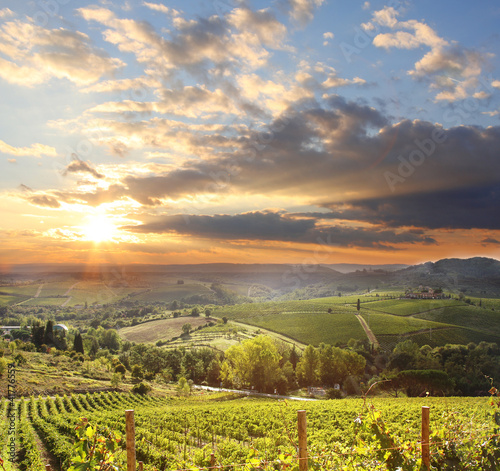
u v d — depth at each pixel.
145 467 15.29
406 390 57.00
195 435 28.03
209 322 139.00
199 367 82.69
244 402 51.88
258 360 65.75
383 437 5.32
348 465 5.40
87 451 4.57
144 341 122.56
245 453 18.59
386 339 91.12
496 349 70.00
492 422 5.96
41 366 64.38
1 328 113.38
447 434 5.56
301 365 68.44
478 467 5.29
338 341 97.56
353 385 62.38
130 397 53.81
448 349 70.44
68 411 41.38
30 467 19.91
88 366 66.56
